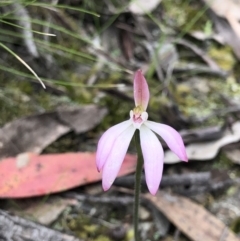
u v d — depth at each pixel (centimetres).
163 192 29
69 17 36
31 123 30
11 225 25
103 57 36
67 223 28
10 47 34
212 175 31
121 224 28
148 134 21
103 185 20
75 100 34
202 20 39
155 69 36
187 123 33
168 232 28
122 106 34
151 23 38
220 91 35
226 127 32
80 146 31
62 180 28
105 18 37
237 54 38
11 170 28
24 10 33
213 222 28
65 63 35
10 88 33
